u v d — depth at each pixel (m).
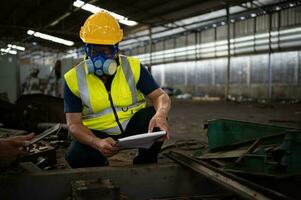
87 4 13.08
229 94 17.94
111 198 1.61
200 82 20.28
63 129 4.55
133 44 26.80
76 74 2.23
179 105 13.45
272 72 15.34
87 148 2.38
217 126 3.09
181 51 21.73
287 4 14.17
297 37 14.04
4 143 1.78
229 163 2.63
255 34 16.05
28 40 22.34
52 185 1.85
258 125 2.86
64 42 19.27
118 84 2.29
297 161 2.29
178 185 2.08
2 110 5.30
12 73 10.14
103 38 2.08
